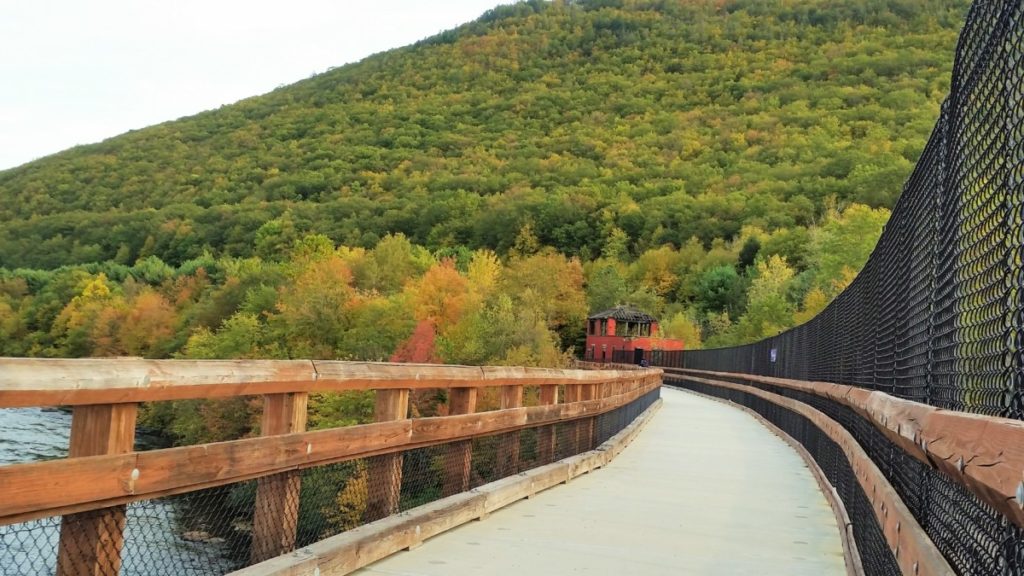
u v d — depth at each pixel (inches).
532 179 5969.5
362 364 184.5
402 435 204.7
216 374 133.6
